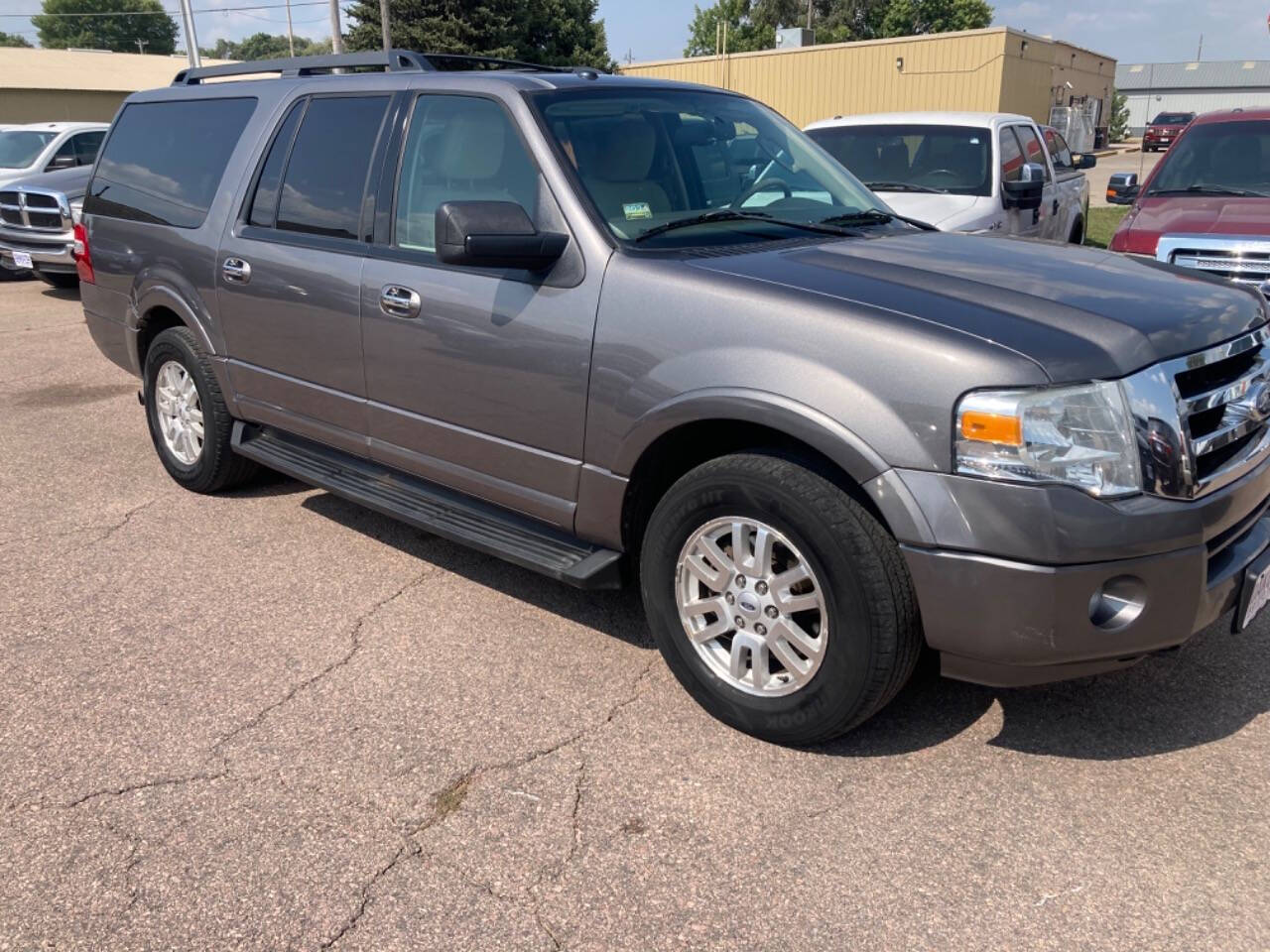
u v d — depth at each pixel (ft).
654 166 12.13
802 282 9.95
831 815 9.25
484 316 11.64
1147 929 7.89
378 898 8.30
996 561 8.61
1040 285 10.06
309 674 11.74
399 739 10.48
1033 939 7.82
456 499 13.15
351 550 15.28
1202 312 9.77
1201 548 8.89
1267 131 24.57
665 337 10.17
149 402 17.90
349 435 14.05
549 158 11.39
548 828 9.13
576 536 11.65
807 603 9.66
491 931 7.97
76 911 8.18
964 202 25.40
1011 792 9.53
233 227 15.23
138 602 13.57
